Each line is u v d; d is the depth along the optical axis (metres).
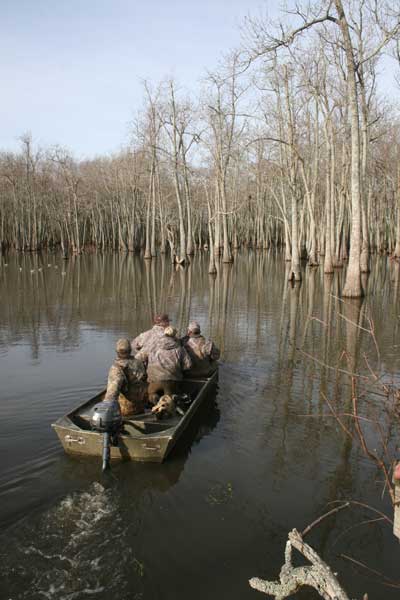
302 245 45.03
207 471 5.43
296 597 3.64
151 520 4.50
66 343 11.82
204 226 75.12
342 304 18.06
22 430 6.43
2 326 13.97
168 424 6.02
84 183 62.53
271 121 32.97
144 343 8.15
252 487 5.12
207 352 8.27
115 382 6.07
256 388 8.39
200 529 4.39
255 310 16.83
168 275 30.64
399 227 39.88
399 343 11.77
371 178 41.84
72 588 3.68
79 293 21.45
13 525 4.38
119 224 65.25
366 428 6.66
